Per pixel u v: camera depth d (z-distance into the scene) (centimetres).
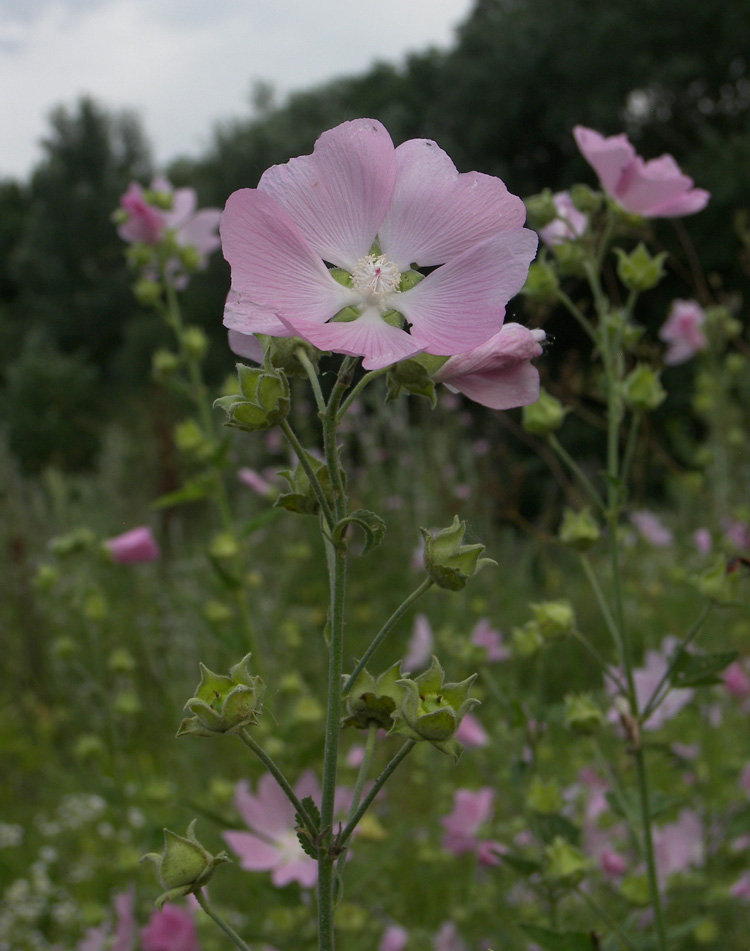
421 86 460
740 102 357
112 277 662
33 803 111
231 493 200
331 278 34
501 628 118
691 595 112
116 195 687
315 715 63
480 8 449
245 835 56
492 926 65
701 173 313
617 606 49
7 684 137
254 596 116
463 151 389
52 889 86
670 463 97
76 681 112
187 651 110
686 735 87
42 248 673
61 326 647
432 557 33
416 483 151
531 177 383
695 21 349
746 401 108
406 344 32
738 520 91
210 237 82
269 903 64
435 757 82
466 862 79
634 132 362
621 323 51
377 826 58
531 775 52
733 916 63
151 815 73
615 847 68
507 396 35
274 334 33
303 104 507
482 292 33
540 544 131
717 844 67
